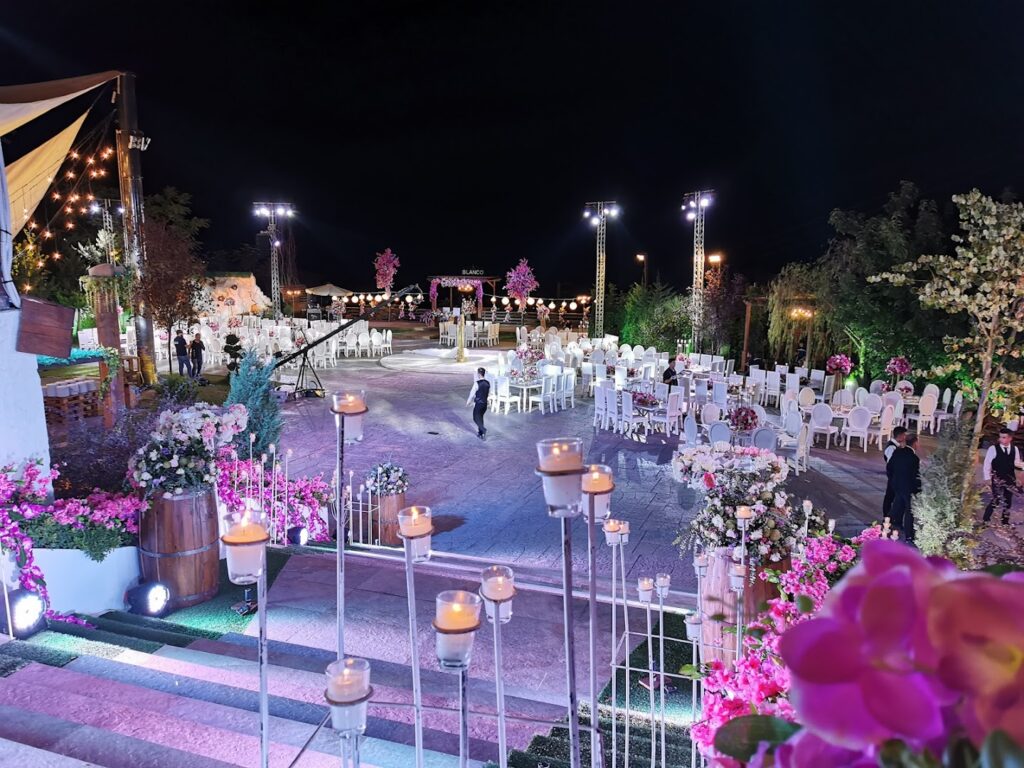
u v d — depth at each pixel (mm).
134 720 3482
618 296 25750
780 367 17250
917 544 5379
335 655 4906
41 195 13914
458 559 7266
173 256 17219
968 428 5527
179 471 5562
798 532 4508
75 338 17016
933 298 8758
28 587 4793
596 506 2443
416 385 18438
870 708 613
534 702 4301
